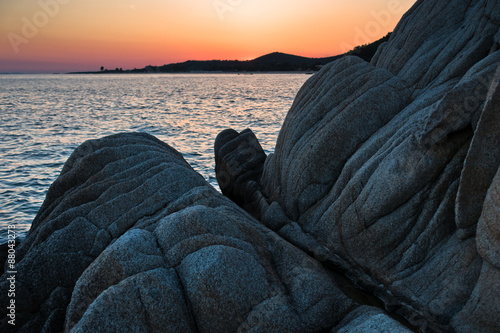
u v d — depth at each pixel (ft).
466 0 33.81
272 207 35.45
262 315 18.79
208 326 18.17
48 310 24.76
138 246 20.39
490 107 19.16
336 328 20.45
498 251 18.69
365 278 26.09
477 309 19.75
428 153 23.58
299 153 34.06
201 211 22.31
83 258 26.76
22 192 61.82
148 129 127.03
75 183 31.91
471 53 28.94
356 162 29.07
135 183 30.45
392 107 32.19
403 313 23.29
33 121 149.48
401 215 24.57
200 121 146.00
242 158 47.55
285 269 22.67
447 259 22.22
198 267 19.08
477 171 20.31
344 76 35.09
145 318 17.43
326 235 29.35
